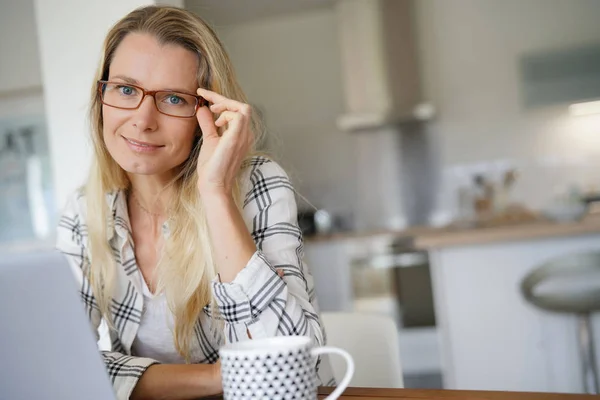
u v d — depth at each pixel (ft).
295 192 4.19
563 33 16.37
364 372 4.50
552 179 16.80
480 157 17.22
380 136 17.90
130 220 4.17
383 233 14.80
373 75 17.10
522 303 10.34
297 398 2.20
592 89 15.98
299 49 18.11
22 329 2.18
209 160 3.08
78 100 7.80
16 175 13.65
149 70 3.58
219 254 3.06
